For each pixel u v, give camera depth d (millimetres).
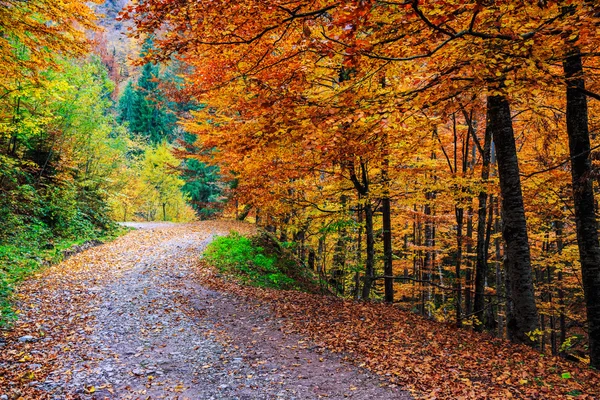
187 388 5410
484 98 8656
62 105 16031
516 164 7637
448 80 5316
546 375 5809
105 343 6797
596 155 8805
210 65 7930
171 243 18125
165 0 4637
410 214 13641
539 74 5074
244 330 8000
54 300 8828
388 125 5453
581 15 4480
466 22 5324
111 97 62188
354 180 10828
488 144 10461
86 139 19391
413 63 6203
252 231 21688
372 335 7777
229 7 4707
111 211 23984
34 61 9477
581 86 6777
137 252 15797
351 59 4508
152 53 5574
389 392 5336
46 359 5859
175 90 13961
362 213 13719
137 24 5082
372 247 11555
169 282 11625
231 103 9398
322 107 5355
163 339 7242
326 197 11812
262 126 5465
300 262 18953
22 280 9961
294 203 11719
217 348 6957
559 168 10055
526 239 7559
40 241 13945
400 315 9672
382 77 6738
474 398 5059
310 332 7934
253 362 6387
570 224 14336
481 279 10711
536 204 11188
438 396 5152
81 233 17281
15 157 15805
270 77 7055
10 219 13336
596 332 6758
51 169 18281
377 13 4832
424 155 13180
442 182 10305
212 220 30562
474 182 10148
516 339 7555
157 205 38688
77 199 19281
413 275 20875
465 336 8047
